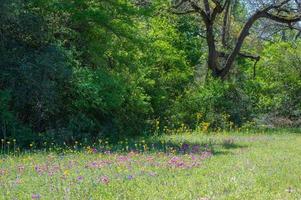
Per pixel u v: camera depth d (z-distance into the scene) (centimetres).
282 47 3347
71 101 1816
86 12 1814
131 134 2088
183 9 3097
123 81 2016
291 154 1512
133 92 2100
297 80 3186
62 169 1116
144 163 1217
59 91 1761
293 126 2956
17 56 1670
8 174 1048
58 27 1844
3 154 1371
